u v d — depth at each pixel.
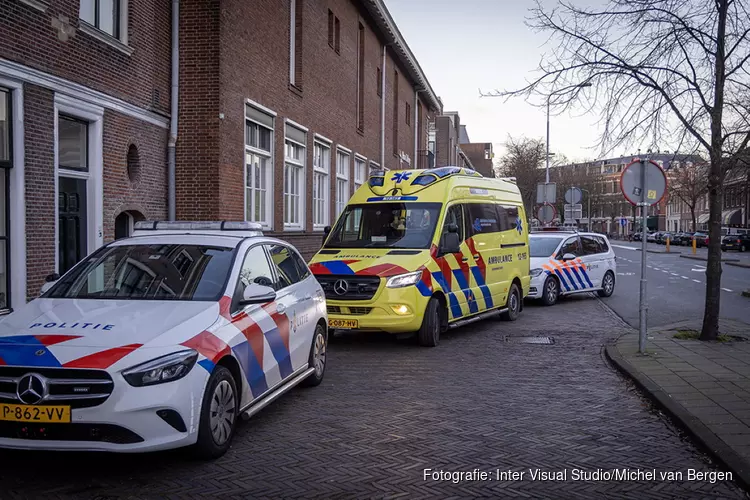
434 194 11.23
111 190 11.09
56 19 9.48
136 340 4.68
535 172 41.97
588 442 5.70
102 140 10.78
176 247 6.14
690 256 42.56
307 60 18.55
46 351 4.51
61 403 4.38
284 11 16.67
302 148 18.67
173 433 4.59
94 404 4.39
